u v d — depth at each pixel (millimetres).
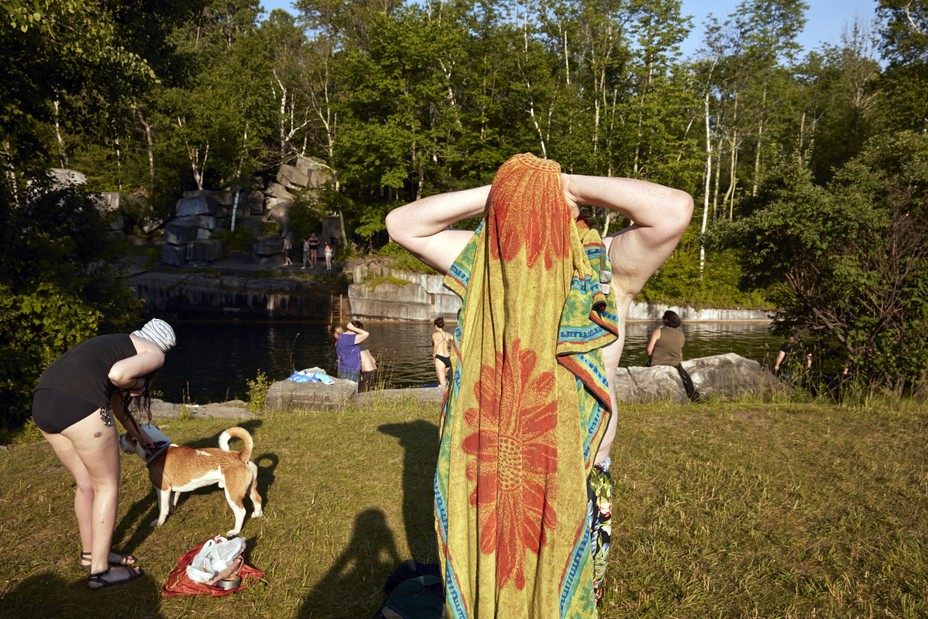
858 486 4477
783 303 10461
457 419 1938
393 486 4863
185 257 38156
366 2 44375
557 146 35938
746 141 47125
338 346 11242
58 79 11820
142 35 15102
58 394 3305
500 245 1880
